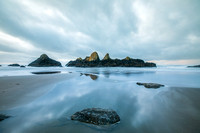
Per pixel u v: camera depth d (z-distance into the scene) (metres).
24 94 7.29
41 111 4.96
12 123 3.89
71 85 11.14
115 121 4.01
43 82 11.98
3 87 9.04
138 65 91.62
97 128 3.68
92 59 110.88
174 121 4.13
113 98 7.18
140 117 4.52
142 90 9.38
